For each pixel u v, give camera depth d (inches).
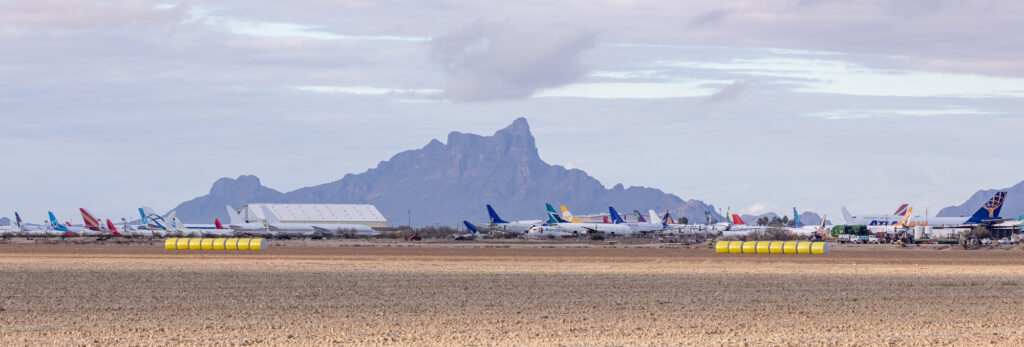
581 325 1560.0
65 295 2119.8
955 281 2628.0
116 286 2380.7
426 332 1459.2
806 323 1594.5
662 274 2923.2
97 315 1706.4
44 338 1378.0
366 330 1486.2
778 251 4648.1
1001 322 1614.2
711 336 1405.0
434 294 2165.4
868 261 3956.7
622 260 4005.9
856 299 2055.9
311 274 2893.7
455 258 4190.5
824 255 4512.8
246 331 1466.5
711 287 2383.1
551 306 1891.0
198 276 2778.1
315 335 1413.6
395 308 1847.9
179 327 1520.7
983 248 6225.4
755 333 1445.6
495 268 3272.6
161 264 3481.8
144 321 1612.9
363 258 4141.2
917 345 1299.2
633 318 1672.0
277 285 2426.2
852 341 1339.8
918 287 2402.8
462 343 1317.7
